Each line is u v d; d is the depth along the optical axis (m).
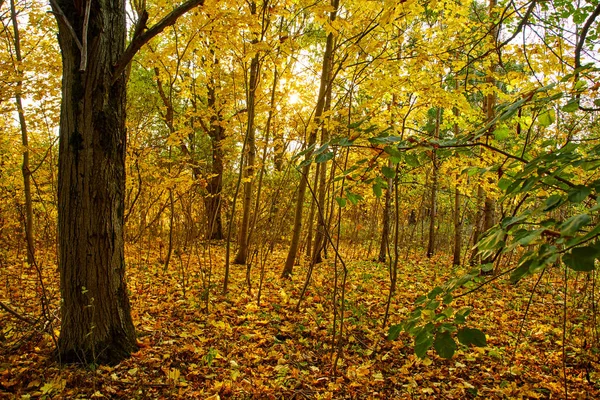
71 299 3.04
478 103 10.56
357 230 10.41
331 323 4.54
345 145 1.47
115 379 2.89
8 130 5.92
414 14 4.04
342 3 5.38
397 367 3.62
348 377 3.30
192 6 2.94
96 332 3.08
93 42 2.87
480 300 5.90
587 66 1.32
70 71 2.88
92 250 3.03
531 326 4.80
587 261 0.86
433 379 3.42
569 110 1.36
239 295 5.60
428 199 13.48
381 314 5.01
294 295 5.76
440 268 8.77
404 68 4.89
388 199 5.45
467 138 1.60
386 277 7.36
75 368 2.95
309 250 9.61
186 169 6.60
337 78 5.93
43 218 7.98
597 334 3.86
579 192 1.00
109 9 2.98
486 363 3.74
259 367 3.35
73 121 2.90
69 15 2.80
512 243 1.04
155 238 9.73
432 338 1.14
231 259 8.89
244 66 4.98
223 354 3.56
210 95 7.39
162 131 8.52
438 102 4.70
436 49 4.64
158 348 3.50
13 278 5.47
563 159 1.13
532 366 3.68
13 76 4.61
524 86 4.14
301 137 6.10
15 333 3.49
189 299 5.15
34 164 6.51
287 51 4.59
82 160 2.93
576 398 3.04
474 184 5.64
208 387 2.98
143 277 6.34
